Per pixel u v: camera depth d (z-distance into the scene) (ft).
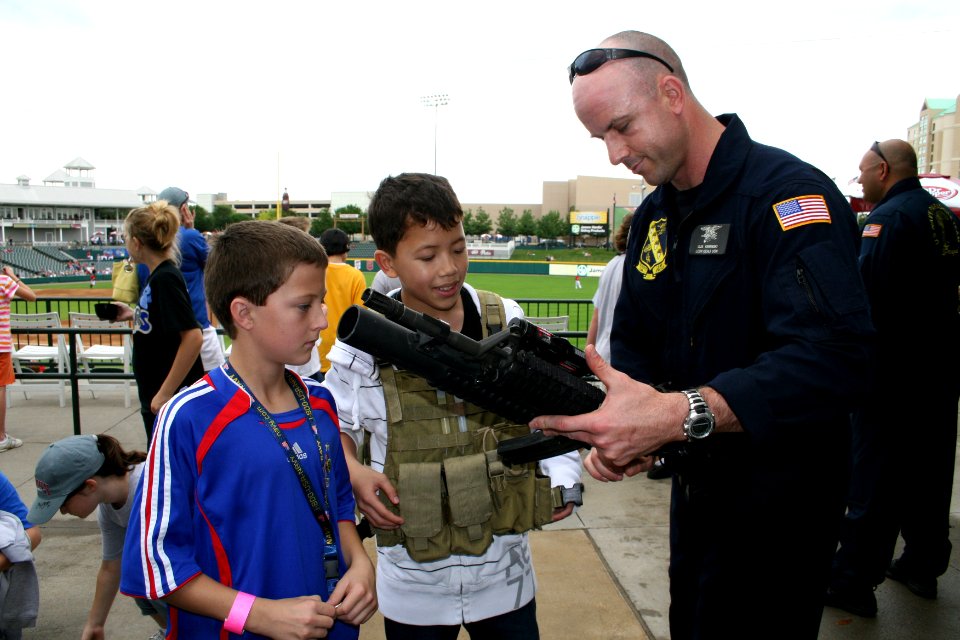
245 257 4.64
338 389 5.99
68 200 309.22
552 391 4.43
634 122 5.06
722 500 5.41
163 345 11.22
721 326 5.24
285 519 4.75
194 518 4.61
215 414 4.65
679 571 6.18
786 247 4.71
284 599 4.59
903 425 9.50
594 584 10.82
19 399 22.86
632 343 6.60
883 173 10.39
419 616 5.90
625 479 15.70
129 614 9.98
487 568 5.89
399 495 5.57
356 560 5.32
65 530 12.71
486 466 5.68
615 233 13.56
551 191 357.00
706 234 5.27
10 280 17.06
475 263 155.94
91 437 8.03
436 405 5.70
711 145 5.40
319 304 4.91
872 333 4.50
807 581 5.37
